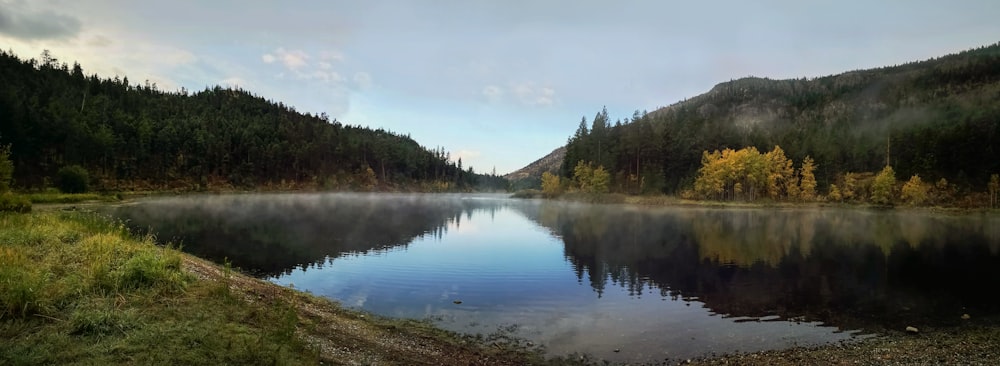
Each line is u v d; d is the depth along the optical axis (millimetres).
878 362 13000
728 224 59969
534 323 16500
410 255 31109
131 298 11234
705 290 22094
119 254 14820
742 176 105250
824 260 31078
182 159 130875
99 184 98625
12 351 7621
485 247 36156
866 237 45312
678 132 133000
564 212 83938
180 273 13961
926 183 103250
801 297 20875
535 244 38844
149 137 126250
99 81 180500
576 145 144875
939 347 14430
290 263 26953
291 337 10578
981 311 18781
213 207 74750
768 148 127188
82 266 12961
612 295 20922
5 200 30125
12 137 87750
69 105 130000
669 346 14336
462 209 91000
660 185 113375
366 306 18094
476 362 12398
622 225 58031
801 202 102750
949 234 48469
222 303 12312
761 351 13984
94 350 8172
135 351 8383
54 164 96375
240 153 148250
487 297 20141
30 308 9359
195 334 9578
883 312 18594
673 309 18656
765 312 18406
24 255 12844
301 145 171625
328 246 34188
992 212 83562
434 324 16016
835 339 15273
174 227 43125
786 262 30328
